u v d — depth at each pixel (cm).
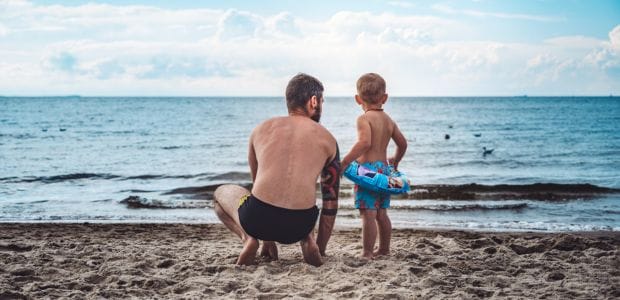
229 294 356
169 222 853
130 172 1598
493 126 4341
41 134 3334
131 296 360
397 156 496
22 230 726
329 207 440
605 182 1415
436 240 575
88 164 1831
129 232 717
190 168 1725
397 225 826
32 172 1590
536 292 376
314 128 418
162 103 12506
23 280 400
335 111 7894
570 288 388
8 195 1166
